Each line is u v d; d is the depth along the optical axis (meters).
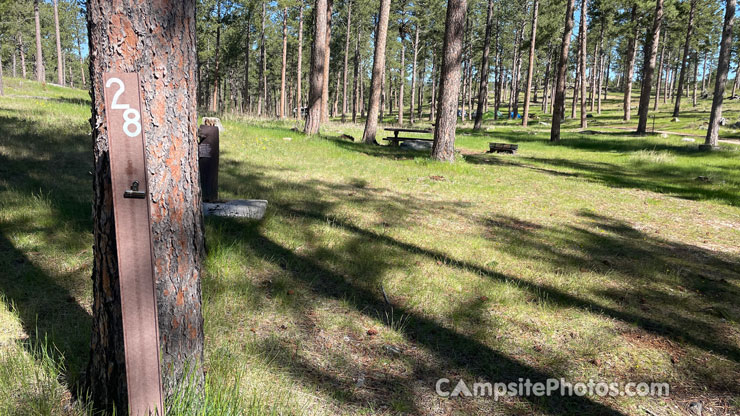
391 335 3.42
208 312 3.37
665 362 3.28
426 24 43.88
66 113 13.49
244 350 3.03
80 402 2.27
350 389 2.77
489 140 23.17
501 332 3.59
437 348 3.32
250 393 2.56
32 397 2.32
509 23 51.78
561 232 6.57
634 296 4.43
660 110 48.03
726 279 5.02
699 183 11.56
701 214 8.20
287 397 2.61
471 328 3.63
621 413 2.70
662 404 2.80
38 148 8.41
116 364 2.19
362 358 3.13
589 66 56.41
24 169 7.03
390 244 5.43
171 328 2.25
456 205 7.89
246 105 46.47
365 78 75.31
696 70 49.91
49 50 71.31
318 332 3.41
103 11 1.99
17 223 4.84
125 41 2.01
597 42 47.31
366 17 49.09
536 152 18.45
